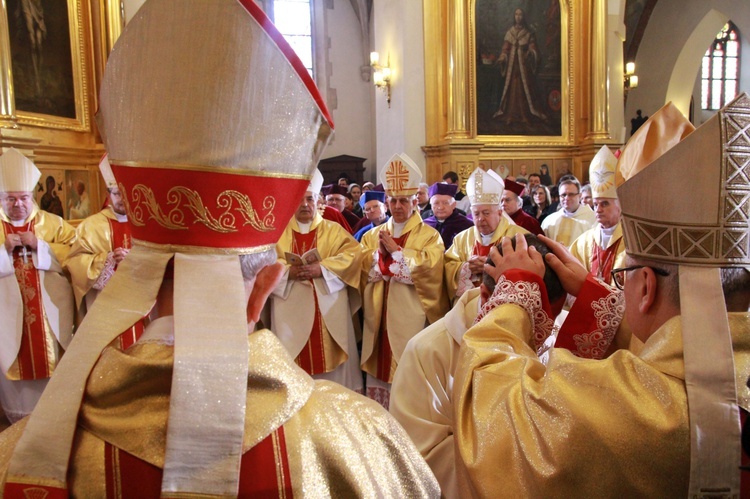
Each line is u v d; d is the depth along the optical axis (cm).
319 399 79
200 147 71
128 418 67
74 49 916
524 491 99
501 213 427
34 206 464
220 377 66
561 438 96
